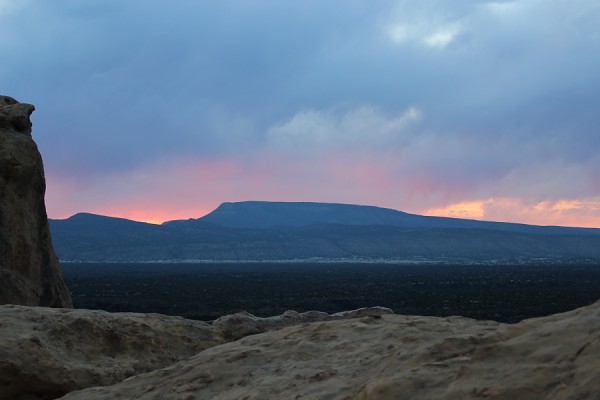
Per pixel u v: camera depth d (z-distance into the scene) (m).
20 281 15.41
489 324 7.04
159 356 9.75
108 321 9.80
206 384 6.66
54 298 17.06
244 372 6.75
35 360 8.52
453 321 7.33
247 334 11.69
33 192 16.66
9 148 15.98
